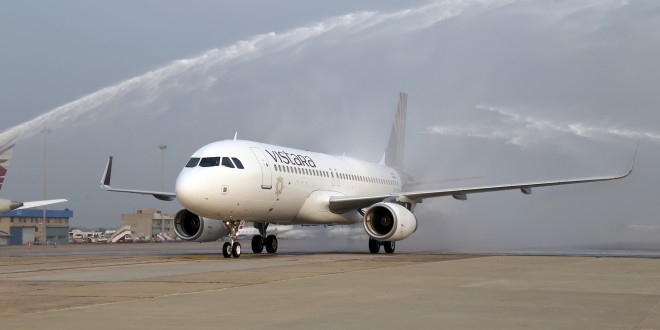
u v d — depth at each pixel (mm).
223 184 27781
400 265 22812
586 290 14789
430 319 10781
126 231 111250
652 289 14961
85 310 12039
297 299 13383
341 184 36469
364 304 12562
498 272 19625
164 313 11555
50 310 12156
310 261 25406
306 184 32719
